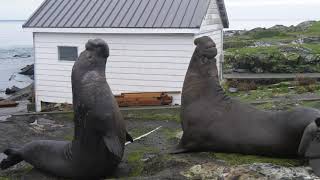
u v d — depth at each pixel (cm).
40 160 761
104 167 712
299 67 1919
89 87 686
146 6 1557
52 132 1141
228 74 1912
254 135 709
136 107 1394
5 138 1076
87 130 692
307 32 3272
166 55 1456
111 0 1630
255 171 636
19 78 3641
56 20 1564
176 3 1538
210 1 1537
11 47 8200
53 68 1587
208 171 662
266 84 1758
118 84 1528
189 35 1418
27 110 1678
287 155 698
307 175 609
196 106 770
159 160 748
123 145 718
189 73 801
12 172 804
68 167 728
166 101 1430
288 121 680
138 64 1495
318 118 618
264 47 2216
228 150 740
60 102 1598
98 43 703
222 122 741
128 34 1485
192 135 766
